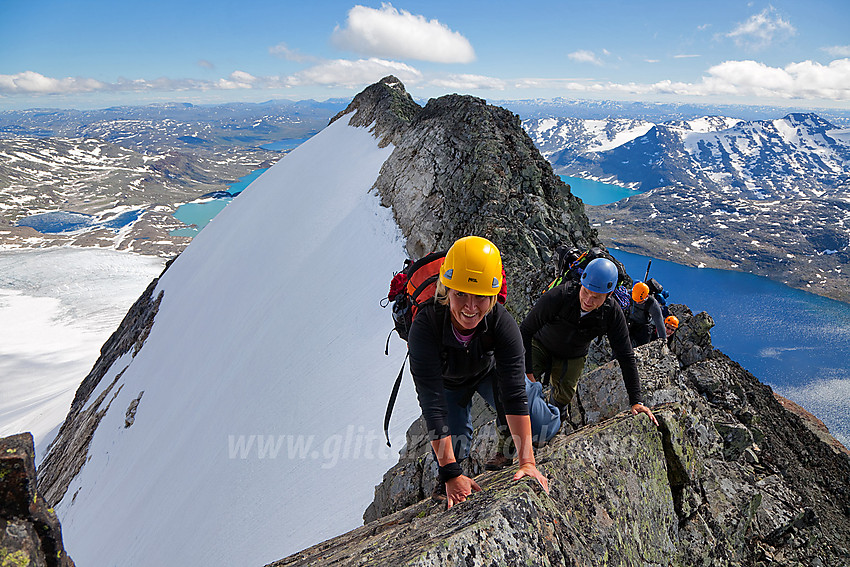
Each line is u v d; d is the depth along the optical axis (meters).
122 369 62.84
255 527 18.64
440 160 31.09
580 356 6.04
